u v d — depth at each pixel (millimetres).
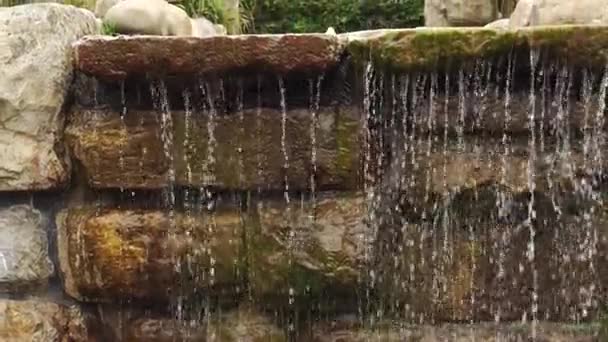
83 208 2381
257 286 2346
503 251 2324
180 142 2326
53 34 2318
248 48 2234
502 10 3607
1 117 2285
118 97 2348
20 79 2279
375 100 2287
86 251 2348
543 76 2242
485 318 2352
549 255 2314
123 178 2340
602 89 2230
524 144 2289
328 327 2375
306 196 2334
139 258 2348
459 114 2281
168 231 2346
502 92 2268
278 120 2303
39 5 2324
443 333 2357
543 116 2268
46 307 2395
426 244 2332
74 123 2357
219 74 2270
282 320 2379
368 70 2254
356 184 2316
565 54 2191
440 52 2215
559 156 2283
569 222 2301
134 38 2254
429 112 2287
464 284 2338
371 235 2318
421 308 2354
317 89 2289
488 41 2201
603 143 2266
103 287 2361
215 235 2344
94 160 2334
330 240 2318
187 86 2299
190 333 2402
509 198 2305
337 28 7719
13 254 2377
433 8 3697
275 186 2322
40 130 2307
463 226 2324
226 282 2354
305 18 7750
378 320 2365
